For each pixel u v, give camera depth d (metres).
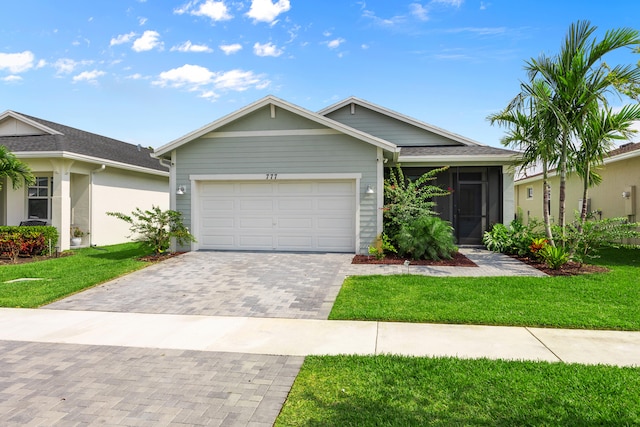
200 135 12.58
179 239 12.30
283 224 12.66
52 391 3.86
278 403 3.58
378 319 6.16
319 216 12.48
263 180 12.64
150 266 10.47
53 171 14.08
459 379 3.97
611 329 5.58
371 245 12.07
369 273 9.39
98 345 5.21
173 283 8.75
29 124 16.02
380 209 12.01
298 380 4.06
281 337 5.46
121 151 18.70
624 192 14.18
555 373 4.08
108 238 16.42
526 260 11.12
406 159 13.98
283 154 12.44
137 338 5.48
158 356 4.80
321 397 3.68
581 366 4.27
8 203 15.35
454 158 13.84
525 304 6.61
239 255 11.87
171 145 12.64
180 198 12.89
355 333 5.57
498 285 7.92
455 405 3.48
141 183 18.62
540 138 10.40
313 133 12.29
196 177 12.79
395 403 3.54
